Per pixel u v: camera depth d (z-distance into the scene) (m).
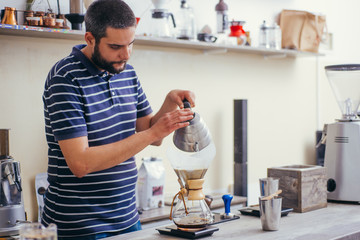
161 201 3.04
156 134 1.78
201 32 3.36
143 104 2.16
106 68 1.83
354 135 2.30
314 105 4.39
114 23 1.71
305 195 2.09
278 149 4.09
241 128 3.47
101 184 1.90
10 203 2.15
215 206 3.10
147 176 2.95
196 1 3.47
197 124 1.81
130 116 2.01
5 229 2.10
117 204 1.96
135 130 2.23
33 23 2.53
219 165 3.62
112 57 1.78
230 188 3.68
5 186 2.14
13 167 2.15
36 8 2.71
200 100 3.52
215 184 3.60
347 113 2.53
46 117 1.94
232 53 3.70
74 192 1.88
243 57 3.79
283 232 1.74
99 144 1.90
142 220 2.72
